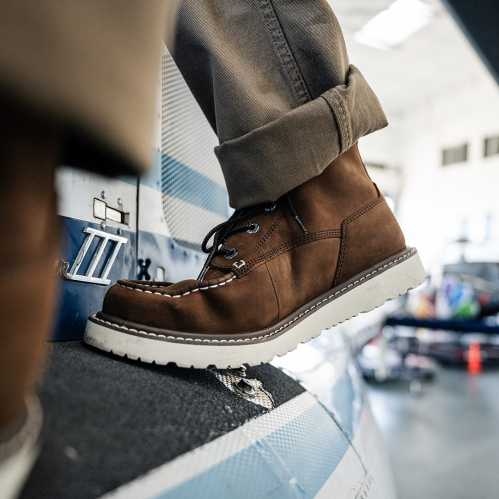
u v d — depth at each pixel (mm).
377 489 616
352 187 616
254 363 517
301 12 546
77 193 547
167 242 750
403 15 5242
